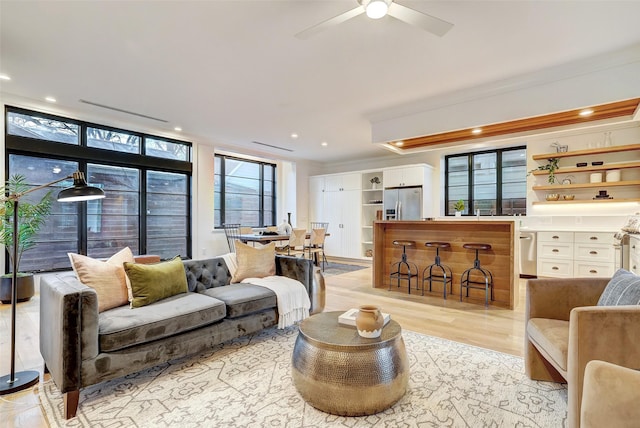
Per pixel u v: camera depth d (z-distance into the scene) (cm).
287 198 845
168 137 573
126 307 231
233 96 395
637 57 294
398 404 183
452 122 411
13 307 205
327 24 210
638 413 94
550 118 413
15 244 207
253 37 266
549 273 514
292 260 329
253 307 267
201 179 619
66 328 171
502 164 631
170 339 215
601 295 196
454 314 357
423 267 471
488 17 237
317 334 190
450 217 684
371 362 171
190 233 607
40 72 329
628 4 220
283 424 167
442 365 233
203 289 298
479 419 170
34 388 204
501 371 224
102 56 296
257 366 234
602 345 139
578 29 252
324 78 344
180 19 241
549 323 195
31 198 437
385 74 333
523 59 301
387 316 214
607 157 513
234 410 180
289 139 618
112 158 504
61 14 233
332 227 817
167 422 170
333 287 488
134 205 539
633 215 465
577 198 537
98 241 498
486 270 421
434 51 287
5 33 257
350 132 565
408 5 226
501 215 628
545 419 170
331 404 171
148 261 411
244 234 655
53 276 223
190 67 318
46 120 446
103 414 177
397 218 688
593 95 319
